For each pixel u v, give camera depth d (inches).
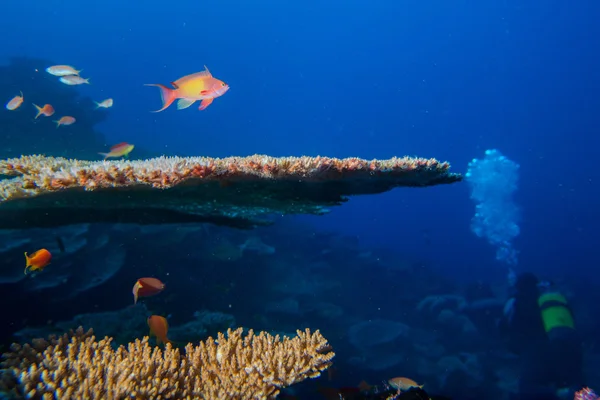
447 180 148.3
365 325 399.2
